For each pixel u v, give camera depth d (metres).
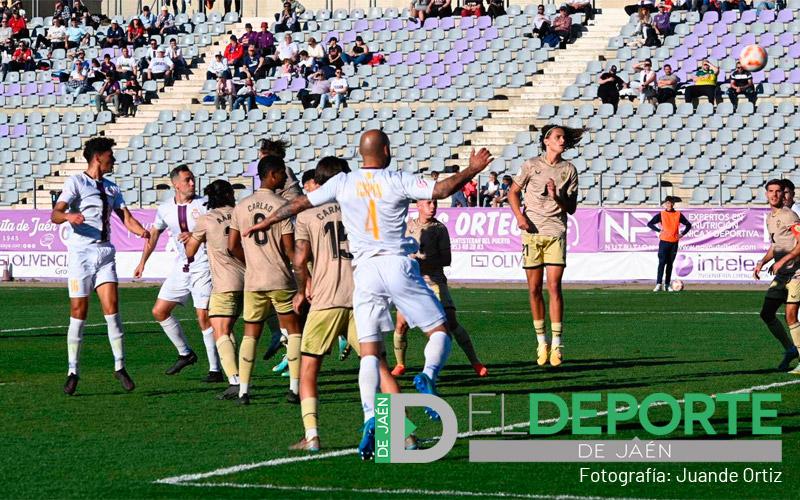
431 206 27.05
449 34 85.38
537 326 29.53
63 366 30.52
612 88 73.75
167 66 86.75
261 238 23.14
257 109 81.19
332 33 88.75
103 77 87.19
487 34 84.62
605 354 32.12
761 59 62.69
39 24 99.06
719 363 29.77
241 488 16.12
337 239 19.36
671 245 57.91
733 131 70.44
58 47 93.19
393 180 17.91
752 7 83.62
